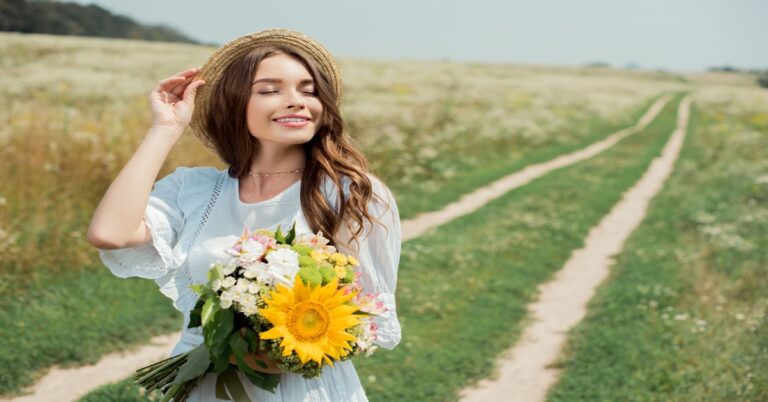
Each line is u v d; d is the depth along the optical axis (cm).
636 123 3338
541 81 5394
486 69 6475
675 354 597
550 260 959
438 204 1310
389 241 242
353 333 213
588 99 4081
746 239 1050
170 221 241
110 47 3781
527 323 719
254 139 245
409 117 2230
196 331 237
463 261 912
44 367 565
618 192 1514
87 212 889
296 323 202
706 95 5228
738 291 776
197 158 1119
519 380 581
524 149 2094
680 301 755
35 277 704
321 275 209
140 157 224
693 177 1719
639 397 522
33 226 787
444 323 702
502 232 1096
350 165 240
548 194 1438
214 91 250
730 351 590
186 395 228
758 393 508
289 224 237
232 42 245
